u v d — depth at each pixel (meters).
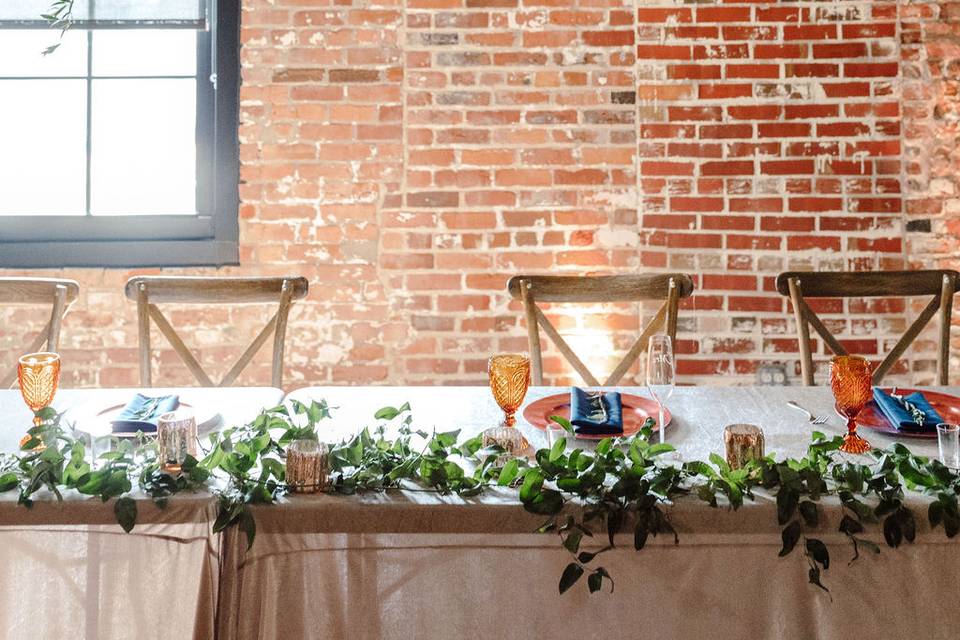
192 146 3.25
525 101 3.13
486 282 3.18
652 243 3.14
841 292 2.47
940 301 2.43
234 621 1.32
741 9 3.08
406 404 1.58
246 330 3.17
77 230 3.18
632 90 3.12
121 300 3.14
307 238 3.16
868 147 3.08
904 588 1.29
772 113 3.09
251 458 1.33
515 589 1.33
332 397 1.91
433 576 1.33
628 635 1.33
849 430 1.57
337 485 1.33
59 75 3.22
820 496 1.28
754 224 3.12
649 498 1.25
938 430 1.41
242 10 3.12
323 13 3.12
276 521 1.28
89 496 1.30
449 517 1.29
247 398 1.91
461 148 3.14
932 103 3.07
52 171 3.24
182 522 1.29
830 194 3.10
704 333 3.15
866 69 3.07
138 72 3.22
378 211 3.16
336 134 3.14
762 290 3.13
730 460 1.39
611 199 3.14
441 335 3.19
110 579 1.34
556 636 1.33
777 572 1.30
